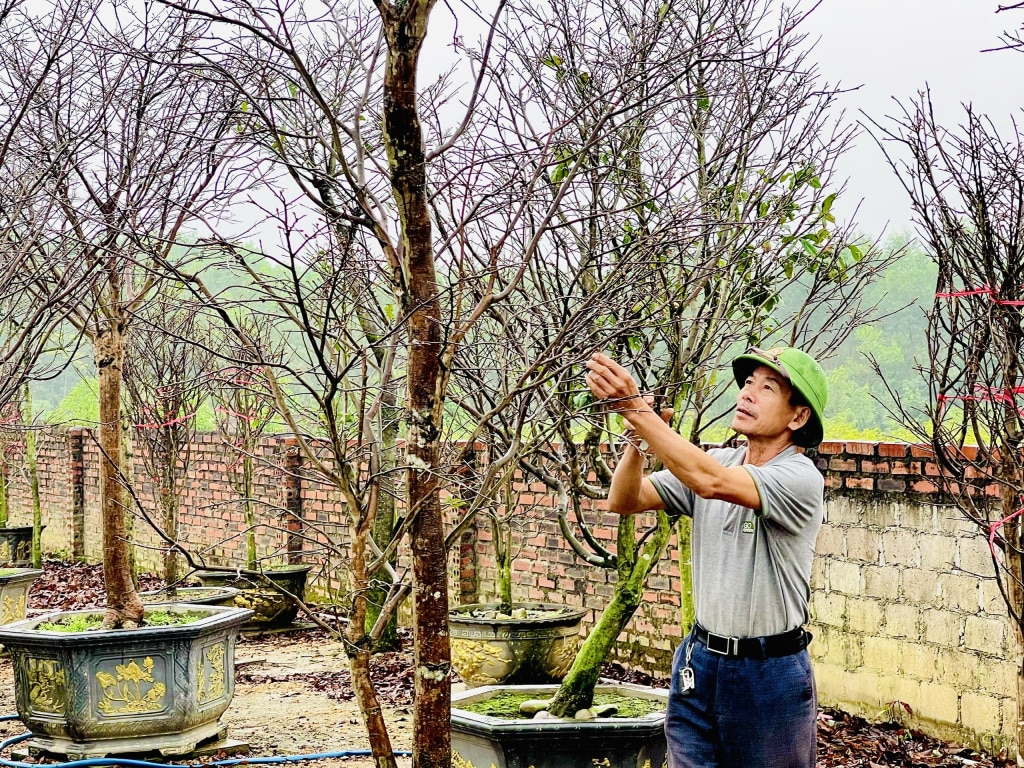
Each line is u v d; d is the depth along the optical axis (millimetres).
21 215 4441
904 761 5395
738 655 3262
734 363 3494
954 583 5559
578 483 4680
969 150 3908
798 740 3260
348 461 3482
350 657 3336
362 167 3357
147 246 3443
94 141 4625
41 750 5691
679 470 3127
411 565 3154
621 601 4500
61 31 4262
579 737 4230
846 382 14734
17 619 9453
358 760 5781
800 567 3289
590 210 4020
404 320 3049
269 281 3473
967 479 5445
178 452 9102
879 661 6023
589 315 3488
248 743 5980
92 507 14164
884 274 6438
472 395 4328
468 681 6797
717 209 4426
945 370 4062
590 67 4383
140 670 5637
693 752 3322
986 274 3826
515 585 8445
